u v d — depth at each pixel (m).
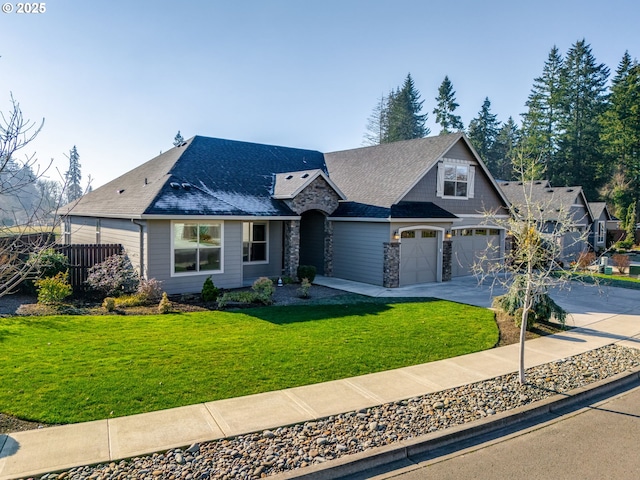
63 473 4.59
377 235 17.84
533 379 7.84
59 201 6.60
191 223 15.06
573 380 7.84
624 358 9.23
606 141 49.97
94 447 5.11
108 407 6.12
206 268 15.56
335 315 12.20
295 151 24.58
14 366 7.54
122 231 15.86
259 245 18.66
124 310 12.34
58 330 9.95
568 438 5.94
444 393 7.07
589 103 54.81
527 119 57.25
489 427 6.10
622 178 49.28
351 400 6.66
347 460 5.01
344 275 19.50
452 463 5.25
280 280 17.50
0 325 10.28
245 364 7.97
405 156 21.20
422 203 19.38
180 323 10.89
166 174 17.06
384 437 5.58
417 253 18.70
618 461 5.30
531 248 7.85
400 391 7.07
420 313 12.76
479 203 22.11
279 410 6.24
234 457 5.02
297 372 7.69
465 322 11.75
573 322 12.44
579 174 50.81
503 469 5.11
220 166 19.25
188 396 6.57
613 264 26.56
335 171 23.64
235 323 11.00
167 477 4.58
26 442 5.17
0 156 5.55
